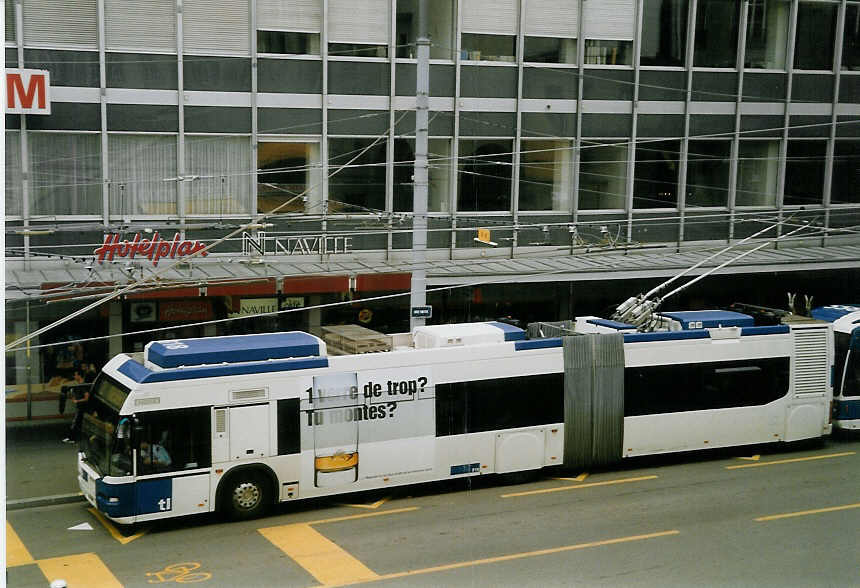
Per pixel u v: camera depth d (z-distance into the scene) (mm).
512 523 15578
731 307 22453
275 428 15750
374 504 16781
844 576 13141
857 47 29297
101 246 20375
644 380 19000
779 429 20359
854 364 21859
